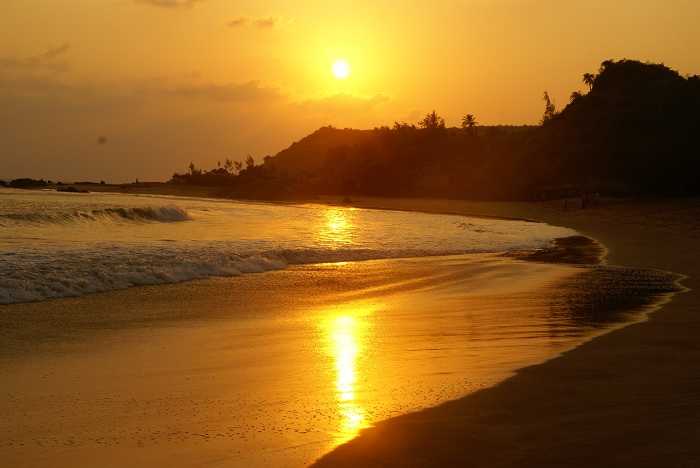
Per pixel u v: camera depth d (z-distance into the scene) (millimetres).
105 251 18516
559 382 6793
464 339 9297
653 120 84312
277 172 138625
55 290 13000
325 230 32031
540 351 8336
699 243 27000
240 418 5957
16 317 10711
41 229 26094
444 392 6574
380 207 72875
